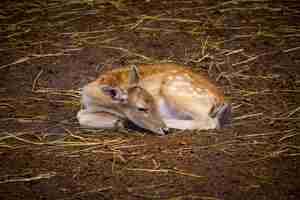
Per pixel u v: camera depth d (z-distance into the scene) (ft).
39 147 33.45
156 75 36.76
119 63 42.14
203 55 43.24
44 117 36.35
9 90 39.22
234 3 50.62
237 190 29.71
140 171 31.19
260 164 31.78
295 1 51.11
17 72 41.32
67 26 47.11
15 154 32.83
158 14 48.78
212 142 33.60
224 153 32.60
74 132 35.01
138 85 35.86
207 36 45.70
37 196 29.45
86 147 33.45
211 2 50.78
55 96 38.58
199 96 35.83
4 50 44.01
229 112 35.12
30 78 40.57
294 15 48.80
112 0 51.06
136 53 43.37
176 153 32.60
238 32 46.29
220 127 35.14
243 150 32.91
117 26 46.98
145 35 45.70
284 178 30.66
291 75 40.91
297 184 30.19
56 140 34.09
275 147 33.27
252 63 42.29
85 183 30.35
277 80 40.27
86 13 49.03
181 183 30.25
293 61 42.65
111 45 44.42
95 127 35.40
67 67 41.81
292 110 36.86
